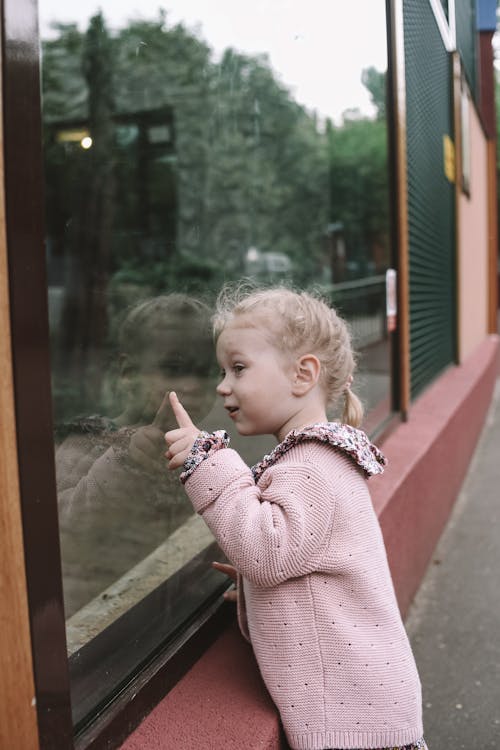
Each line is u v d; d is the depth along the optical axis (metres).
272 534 1.14
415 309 4.26
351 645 1.18
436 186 5.10
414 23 4.02
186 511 1.72
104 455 1.46
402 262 3.48
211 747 1.14
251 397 1.27
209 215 5.78
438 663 2.52
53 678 0.97
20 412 0.89
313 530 1.15
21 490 0.90
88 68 3.52
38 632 0.93
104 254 3.72
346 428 1.26
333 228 6.34
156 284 3.09
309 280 5.79
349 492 1.21
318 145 6.10
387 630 1.22
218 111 5.36
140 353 1.68
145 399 1.65
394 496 2.47
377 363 3.52
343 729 1.18
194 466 1.20
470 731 2.14
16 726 0.90
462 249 6.60
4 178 0.85
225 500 1.18
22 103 0.88
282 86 4.73
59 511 1.27
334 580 1.20
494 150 9.48
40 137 0.91
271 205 6.39
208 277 4.00
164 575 1.55
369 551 1.22
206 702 1.26
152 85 4.39
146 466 1.59
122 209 4.17
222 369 1.37
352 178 5.97
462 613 2.88
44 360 0.93
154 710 1.24
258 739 1.16
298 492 1.17
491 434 6.08
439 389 4.84
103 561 1.41
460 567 3.32
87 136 3.57
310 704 1.19
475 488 4.56
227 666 1.38
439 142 5.23
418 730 1.23
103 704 1.15
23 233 0.88
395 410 3.57
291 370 1.27
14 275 0.87
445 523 3.84
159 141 4.83
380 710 1.19
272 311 1.27
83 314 1.99
